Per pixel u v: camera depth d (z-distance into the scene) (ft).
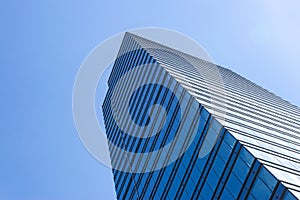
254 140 90.17
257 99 173.88
